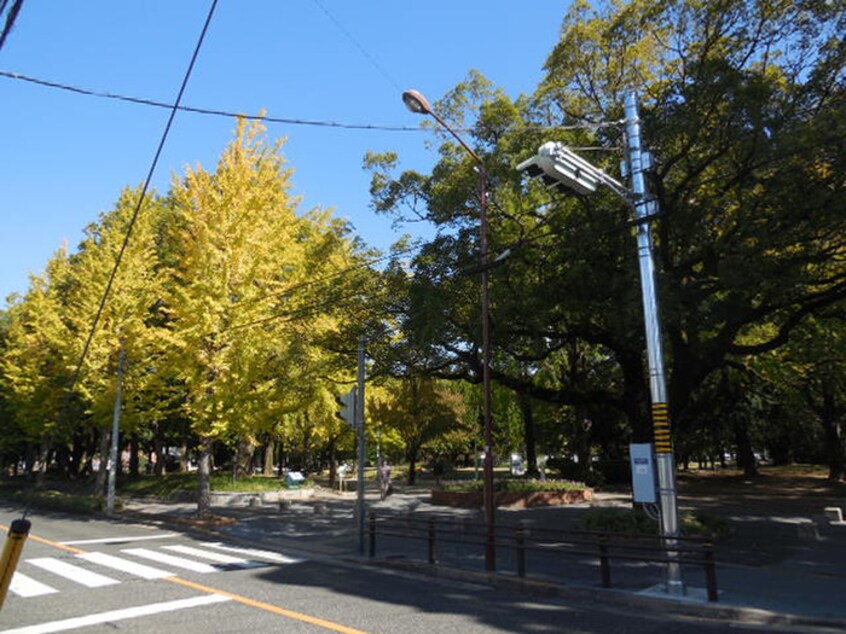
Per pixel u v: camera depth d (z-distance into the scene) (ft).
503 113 54.19
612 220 46.44
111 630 23.66
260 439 114.32
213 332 63.62
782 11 40.83
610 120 47.70
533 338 53.62
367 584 33.73
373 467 204.44
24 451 170.71
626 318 42.29
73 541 52.65
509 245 50.16
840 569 34.27
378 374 62.69
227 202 64.44
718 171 46.34
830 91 42.06
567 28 51.65
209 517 64.34
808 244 44.11
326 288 64.34
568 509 70.03
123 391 85.97
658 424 31.14
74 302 92.58
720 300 46.52
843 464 118.42
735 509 66.03
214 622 24.75
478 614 26.45
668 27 45.73
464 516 64.80
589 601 29.73
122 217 88.43
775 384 105.29
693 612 26.86
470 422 124.77
